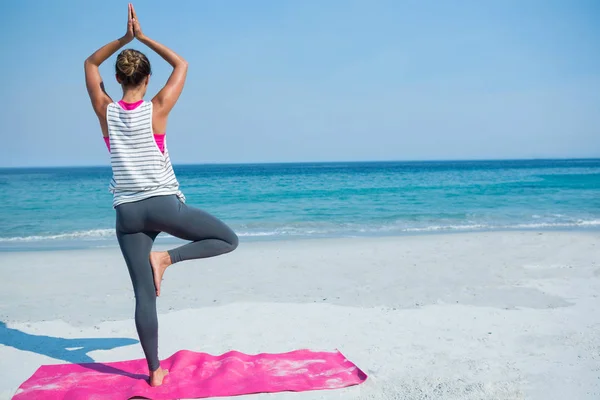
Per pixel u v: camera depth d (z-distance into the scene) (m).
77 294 6.31
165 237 11.77
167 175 3.24
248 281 6.87
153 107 3.16
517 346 4.22
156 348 3.43
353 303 5.68
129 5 3.24
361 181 39.88
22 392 3.35
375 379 3.57
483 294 6.00
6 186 35.62
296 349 4.22
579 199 21.34
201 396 3.30
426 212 17.25
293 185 34.31
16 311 5.54
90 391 3.35
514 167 92.50
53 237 12.51
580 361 3.87
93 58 3.32
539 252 8.78
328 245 9.89
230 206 20.44
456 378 3.57
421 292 6.14
